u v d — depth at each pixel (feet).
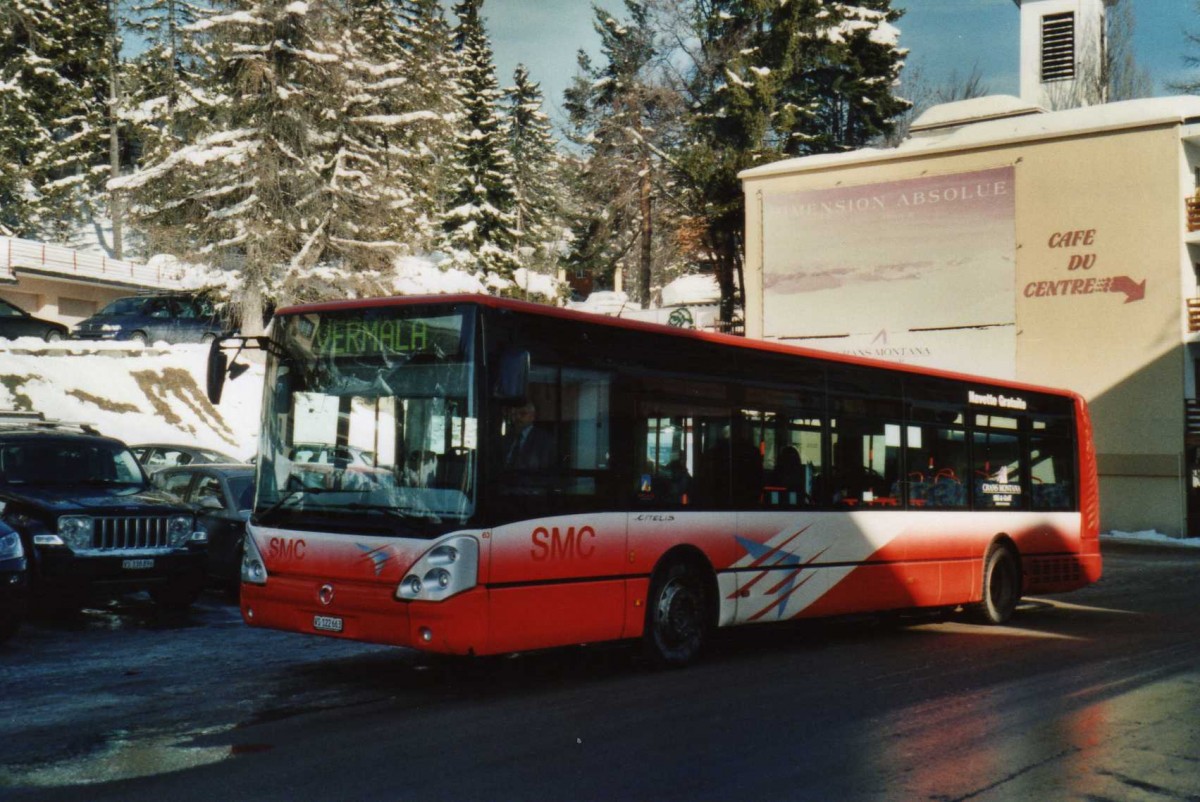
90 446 46.11
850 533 40.73
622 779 21.72
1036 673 34.50
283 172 134.10
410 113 142.10
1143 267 113.80
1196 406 112.47
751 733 25.77
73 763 22.56
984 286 122.62
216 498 49.78
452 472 28.81
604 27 186.09
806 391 39.50
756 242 136.87
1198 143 116.06
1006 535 48.62
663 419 33.91
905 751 24.27
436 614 28.04
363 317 30.83
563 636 30.50
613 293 203.31
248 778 21.48
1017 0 152.35
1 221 208.13
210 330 127.95
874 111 165.78
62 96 209.97
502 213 209.77
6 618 35.42
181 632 40.37
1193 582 69.87
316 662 34.88
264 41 133.59
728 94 155.12
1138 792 21.53
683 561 34.68
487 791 20.80
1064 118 119.75
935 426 45.47
